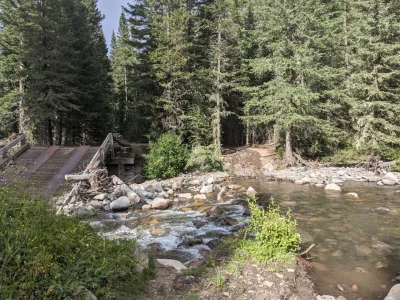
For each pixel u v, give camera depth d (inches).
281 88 777.6
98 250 190.4
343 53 880.3
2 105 858.1
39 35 791.7
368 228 334.6
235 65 981.2
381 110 660.7
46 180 501.7
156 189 577.9
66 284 153.7
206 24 923.4
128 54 1068.5
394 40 663.8
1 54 920.9
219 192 561.6
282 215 387.9
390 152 685.9
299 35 782.5
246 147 1115.3
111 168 708.7
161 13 1015.6
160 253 277.4
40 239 168.2
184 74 833.5
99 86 991.6
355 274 229.3
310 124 798.5
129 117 1072.8
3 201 185.3
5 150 576.4
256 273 207.5
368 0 670.5
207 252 273.1
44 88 829.2
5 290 138.9
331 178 661.9
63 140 1130.7
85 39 978.7
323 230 329.7
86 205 438.3
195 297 174.2
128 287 177.8
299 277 212.7
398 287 195.9
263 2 871.1
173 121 869.2
